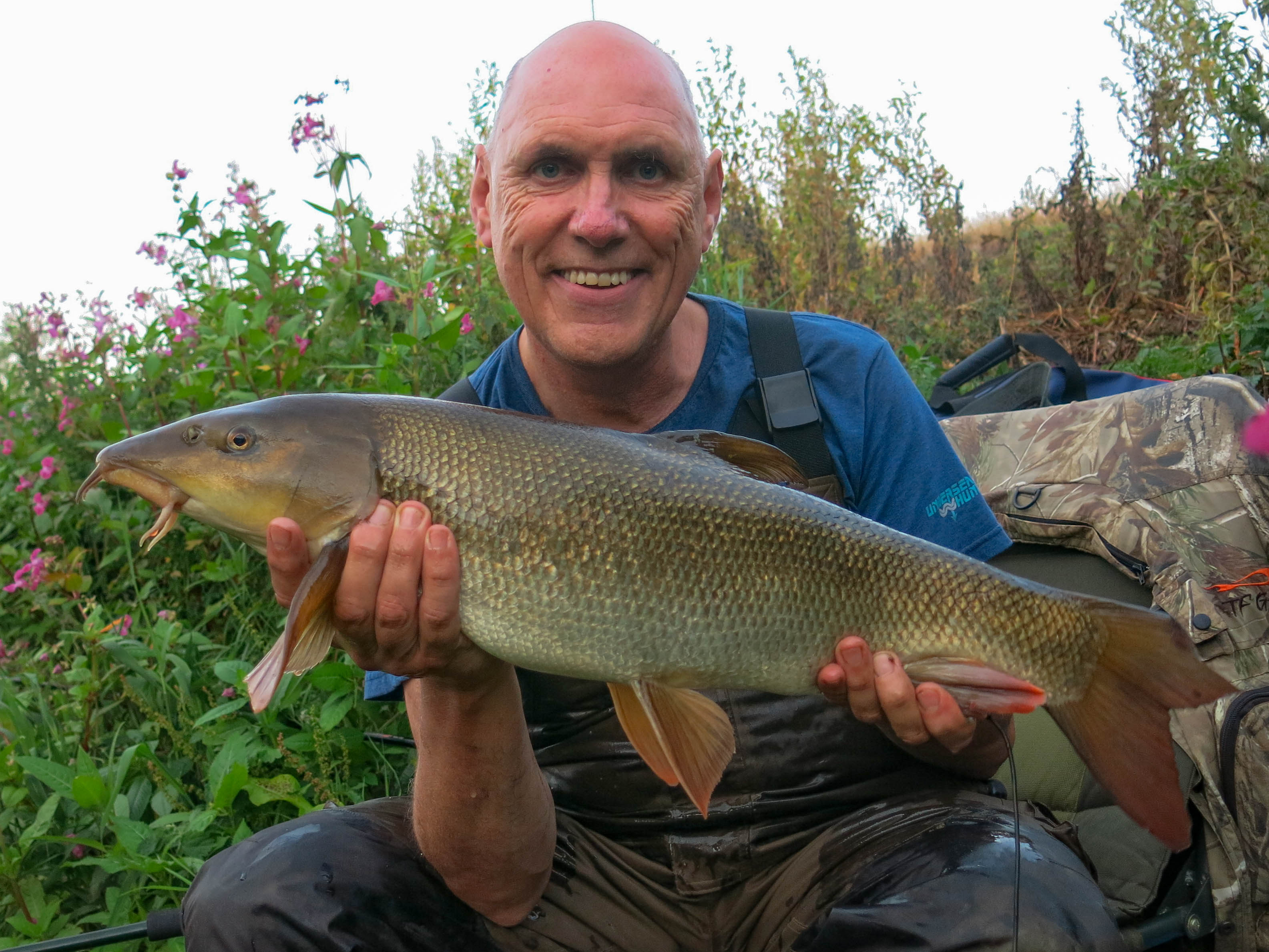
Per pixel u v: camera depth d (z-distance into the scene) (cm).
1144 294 185
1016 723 87
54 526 134
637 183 71
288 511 57
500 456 58
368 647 58
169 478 58
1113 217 208
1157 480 89
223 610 125
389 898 64
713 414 78
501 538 58
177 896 88
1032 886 59
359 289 144
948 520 76
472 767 62
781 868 71
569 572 58
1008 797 83
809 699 71
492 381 82
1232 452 88
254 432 58
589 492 59
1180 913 76
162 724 99
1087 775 83
